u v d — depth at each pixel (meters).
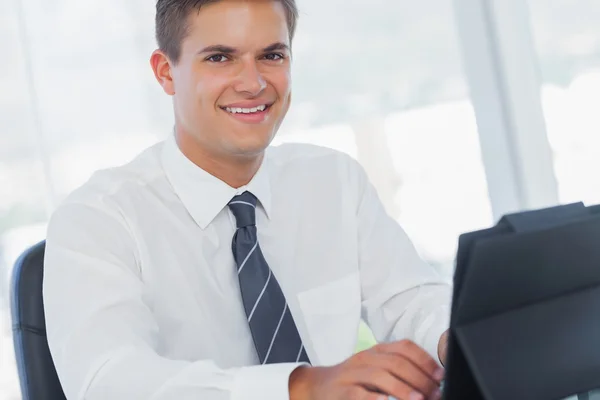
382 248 1.87
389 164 3.03
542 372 0.90
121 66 2.88
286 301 1.62
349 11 3.00
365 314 1.88
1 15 2.82
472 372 0.84
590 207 0.97
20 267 1.53
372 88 3.02
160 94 2.90
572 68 3.01
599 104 3.01
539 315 0.91
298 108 2.99
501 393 0.85
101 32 2.87
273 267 1.75
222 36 1.52
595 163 3.03
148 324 1.41
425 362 1.02
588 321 0.95
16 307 1.52
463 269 0.84
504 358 0.86
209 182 1.66
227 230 1.68
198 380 1.12
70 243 1.51
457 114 3.04
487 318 0.87
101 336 1.31
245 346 1.64
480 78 3.00
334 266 1.82
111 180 1.67
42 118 2.85
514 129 2.96
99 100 2.88
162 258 1.62
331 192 1.88
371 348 1.05
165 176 1.69
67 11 2.86
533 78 2.96
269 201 1.75
